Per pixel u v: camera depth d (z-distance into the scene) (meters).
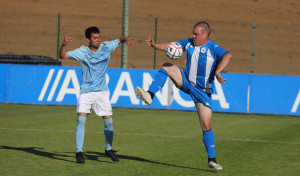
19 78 47.00
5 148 22.64
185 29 85.25
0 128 30.31
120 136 28.45
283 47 90.19
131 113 41.94
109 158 20.98
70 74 46.16
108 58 19.69
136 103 45.72
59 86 46.31
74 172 17.61
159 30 83.25
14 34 79.81
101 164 19.42
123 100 45.78
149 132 30.58
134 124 34.59
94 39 19.06
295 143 27.45
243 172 18.61
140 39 80.31
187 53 18.55
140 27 84.50
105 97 19.83
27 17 84.31
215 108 44.81
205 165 19.91
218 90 44.84
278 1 97.44
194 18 91.44
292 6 97.31
